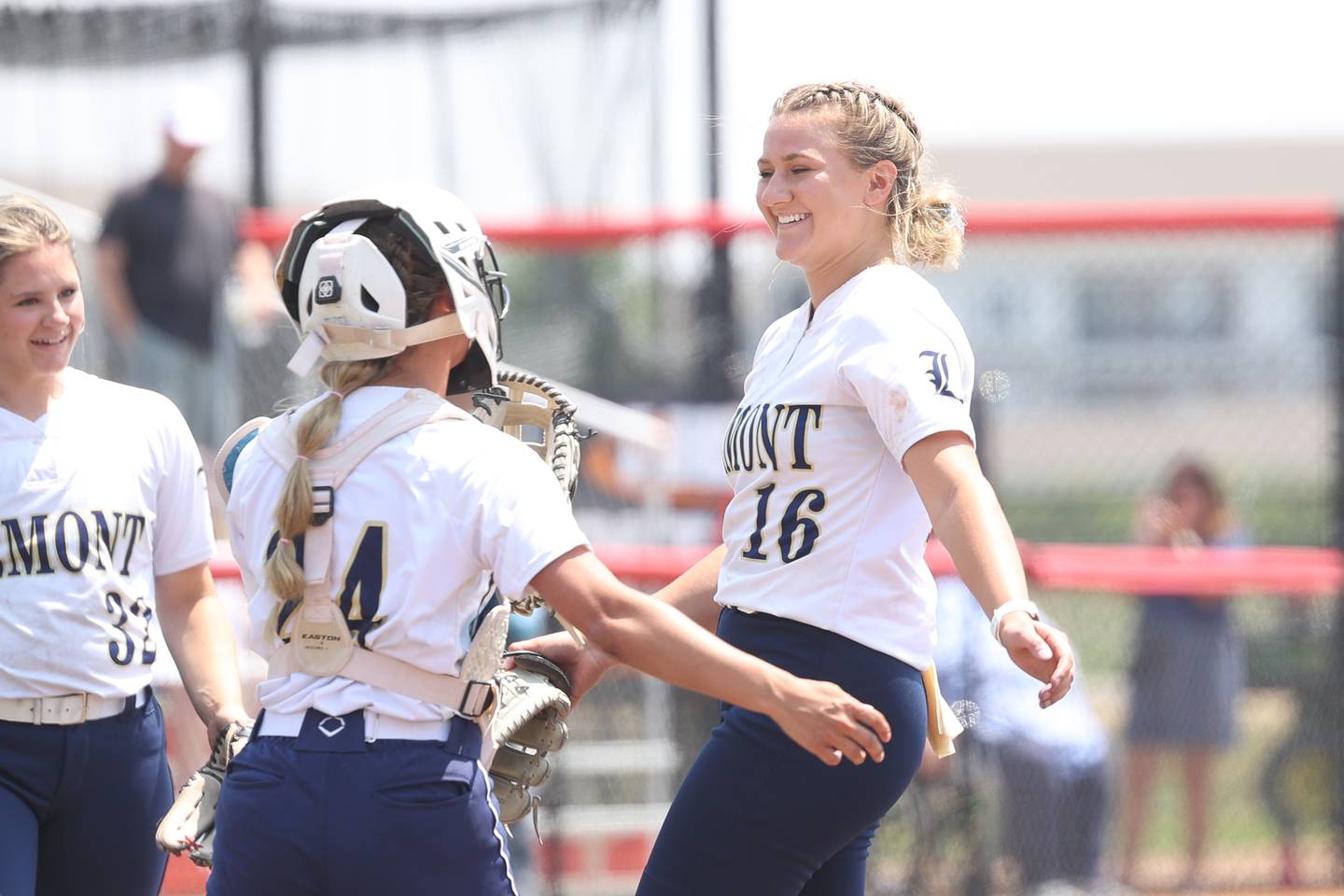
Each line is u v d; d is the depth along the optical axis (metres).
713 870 11.10
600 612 9.27
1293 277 56.38
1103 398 60.22
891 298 10.92
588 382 23.45
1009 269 31.73
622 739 21.09
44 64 28.56
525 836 21.00
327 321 9.78
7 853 11.33
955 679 20.55
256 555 9.91
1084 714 21.56
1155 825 21.86
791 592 11.02
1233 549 25.70
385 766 9.35
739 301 22.84
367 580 9.44
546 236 22.20
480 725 9.90
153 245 26.00
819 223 11.42
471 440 9.62
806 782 10.90
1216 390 58.69
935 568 20.59
